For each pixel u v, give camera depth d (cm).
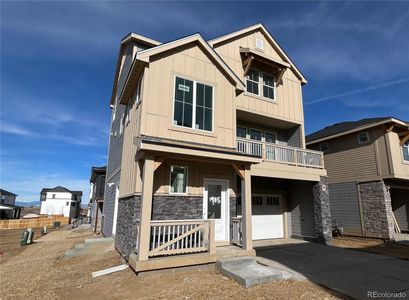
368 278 559
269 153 1051
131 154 833
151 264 566
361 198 1343
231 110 904
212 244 652
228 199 828
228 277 565
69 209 5512
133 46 1091
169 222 626
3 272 737
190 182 770
